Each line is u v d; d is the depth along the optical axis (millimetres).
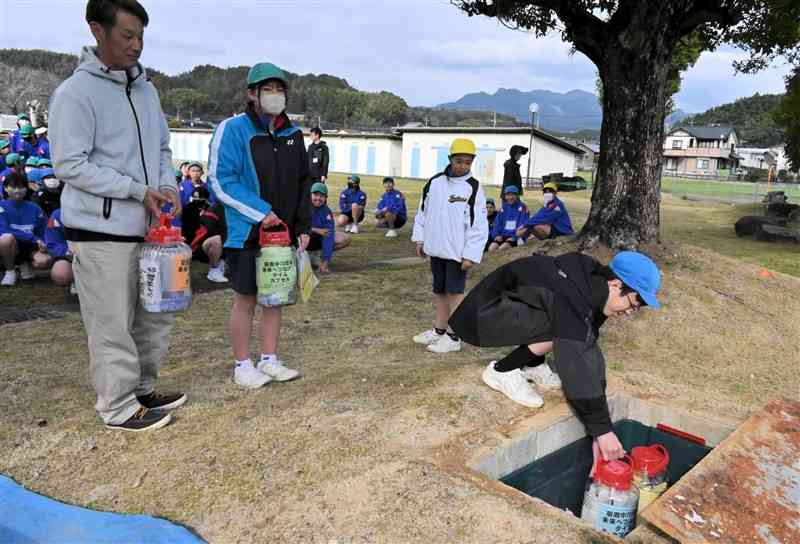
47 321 5277
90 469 2826
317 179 12711
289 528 2391
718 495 2580
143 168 2949
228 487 2662
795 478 2764
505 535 2346
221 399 3531
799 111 17031
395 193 12250
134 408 3148
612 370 4445
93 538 2371
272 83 3309
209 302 6152
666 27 6469
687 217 18750
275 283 3398
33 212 6754
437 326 4738
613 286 3117
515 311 3357
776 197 21141
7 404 3447
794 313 6230
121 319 2939
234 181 3348
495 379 3643
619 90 6805
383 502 2533
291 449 2951
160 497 2613
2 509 2541
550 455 3375
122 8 2639
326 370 4094
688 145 72562
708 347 5273
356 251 10188
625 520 2871
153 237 2947
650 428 3857
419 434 3105
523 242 9789
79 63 2793
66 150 2658
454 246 4301
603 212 7082
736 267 7090
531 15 7980
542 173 37188
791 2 7211
